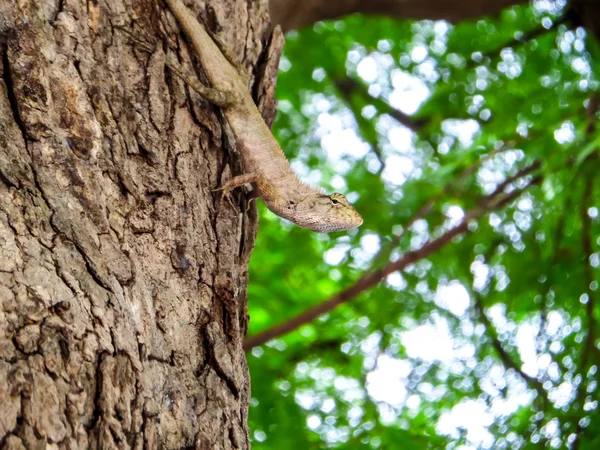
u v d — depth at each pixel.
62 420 2.27
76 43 3.17
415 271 8.95
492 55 9.72
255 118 4.13
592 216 7.94
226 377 2.94
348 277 9.61
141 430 2.48
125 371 2.51
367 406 8.15
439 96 9.59
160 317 2.82
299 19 7.55
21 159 2.75
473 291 8.66
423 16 8.09
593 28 8.62
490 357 8.63
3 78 2.92
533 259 8.17
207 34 3.93
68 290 2.50
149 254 2.92
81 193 2.82
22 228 2.56
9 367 2.23
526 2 8.12
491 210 7.84
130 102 3.25
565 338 7.64
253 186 4.47
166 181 3.16
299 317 7.64
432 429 8.48
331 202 4.75
